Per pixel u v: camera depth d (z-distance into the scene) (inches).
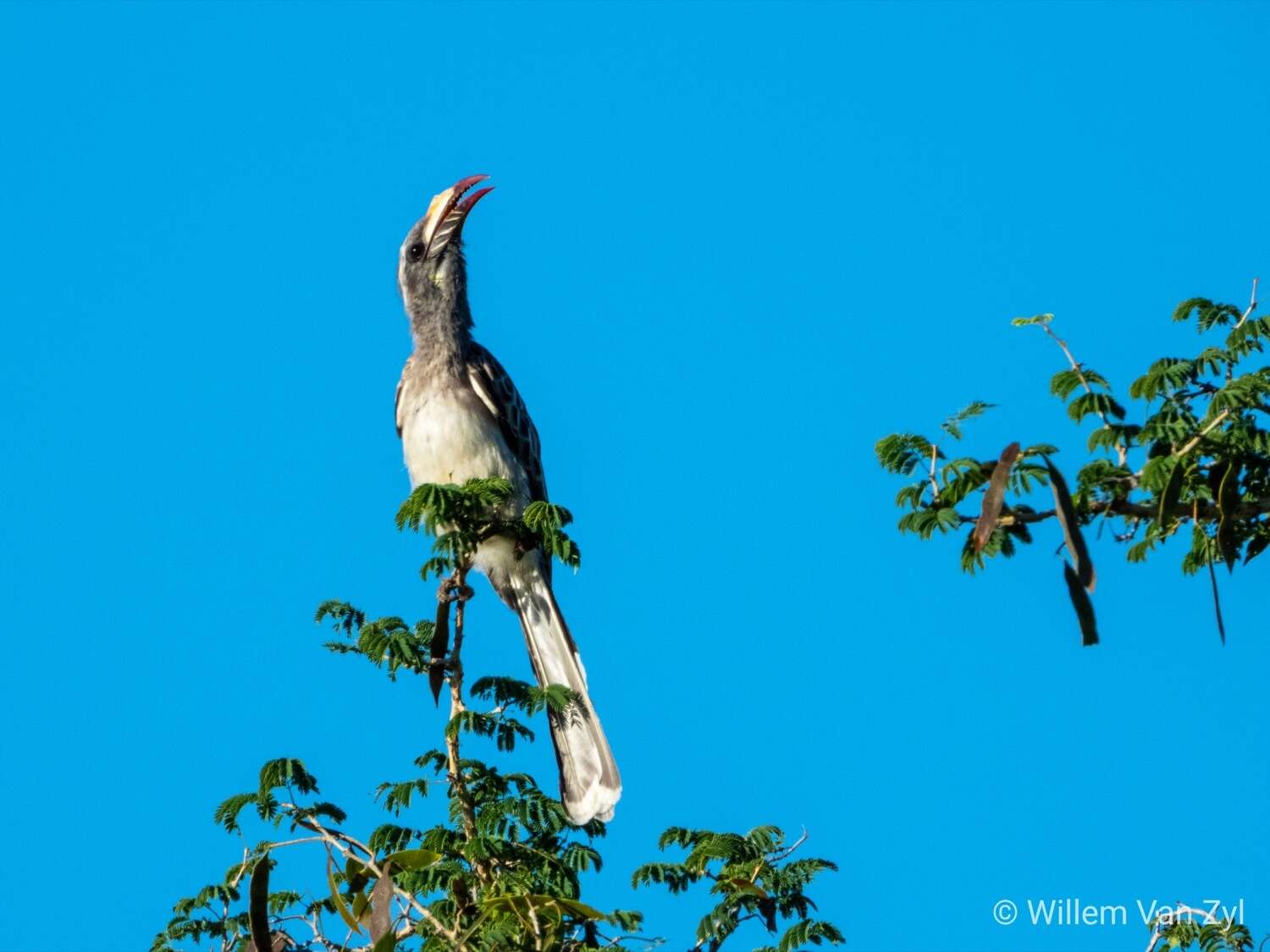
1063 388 304.8
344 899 322.7
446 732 348.2
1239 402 291.1
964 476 284.5
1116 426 299.4
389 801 346.6
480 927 300.2
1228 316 316.2
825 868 332.5
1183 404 303.6
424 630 377.1
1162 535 293.7
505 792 350.9
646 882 338.6
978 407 291.7
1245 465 295.0
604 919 299.4
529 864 333.4
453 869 321.7
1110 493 291.1
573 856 346.3
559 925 298.7
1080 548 270.5
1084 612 271.1
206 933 345.7
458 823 348.5
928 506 288.8
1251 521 311.3
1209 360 304.0
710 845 334.6
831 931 322.7
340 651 361.7
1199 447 291.1
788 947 320.8
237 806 341.4
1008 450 278.7
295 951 325.4
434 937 301.6
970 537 281.7
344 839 331.9
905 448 292.4
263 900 321.7
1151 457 297.4
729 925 320.5
